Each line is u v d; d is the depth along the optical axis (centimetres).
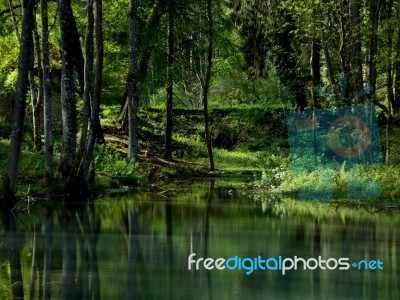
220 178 3102
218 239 1202
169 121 3431
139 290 817
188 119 4462
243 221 1455
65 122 1925
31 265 959
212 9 3306
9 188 1628
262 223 1427
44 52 1942
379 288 846
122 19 3444
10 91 3319
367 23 2438
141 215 1555
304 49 3044
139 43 3155
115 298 779
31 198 1795
